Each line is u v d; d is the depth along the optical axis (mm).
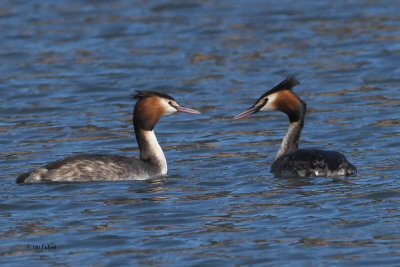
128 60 27375
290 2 33938
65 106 22922
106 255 12148
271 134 19828
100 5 34219
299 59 26891
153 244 12531
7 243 12711
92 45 29156
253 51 27984
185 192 15023
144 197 14711
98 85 24797
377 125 20031
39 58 27797
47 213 13969
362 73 25172
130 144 19266
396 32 29250
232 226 13164
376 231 12719
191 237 12758
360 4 33219
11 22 31938
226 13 32719
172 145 19062
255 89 23938
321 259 11805
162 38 29828
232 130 20328
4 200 14578
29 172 15641
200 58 27406
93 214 13867
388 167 16250
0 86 24875
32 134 20219
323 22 31016
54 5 34219
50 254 12266
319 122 20656
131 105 22953
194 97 23531
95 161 15727
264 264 11711
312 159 15625
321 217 13375
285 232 12828
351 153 17688
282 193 14688
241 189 15094
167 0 34688
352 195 14383
